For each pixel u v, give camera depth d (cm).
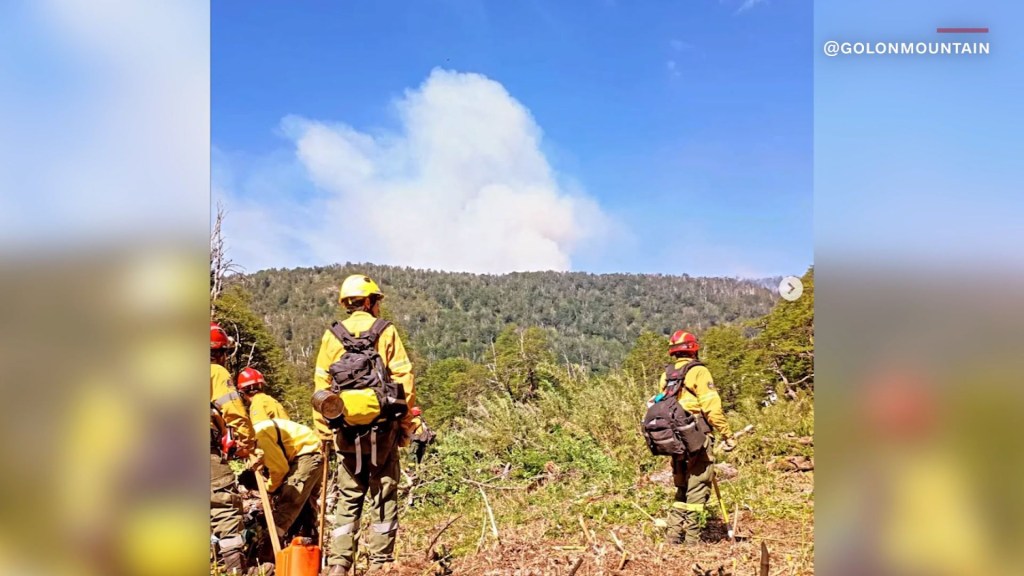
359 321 417
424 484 763
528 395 1053
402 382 409
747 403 1027
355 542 418
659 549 473
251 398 489
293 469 481
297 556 323
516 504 682
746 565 428
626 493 666
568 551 472
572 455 827
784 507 586
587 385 967
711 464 507
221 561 440
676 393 508
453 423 1076
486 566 444
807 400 907
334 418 391
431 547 473
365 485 423
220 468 434
